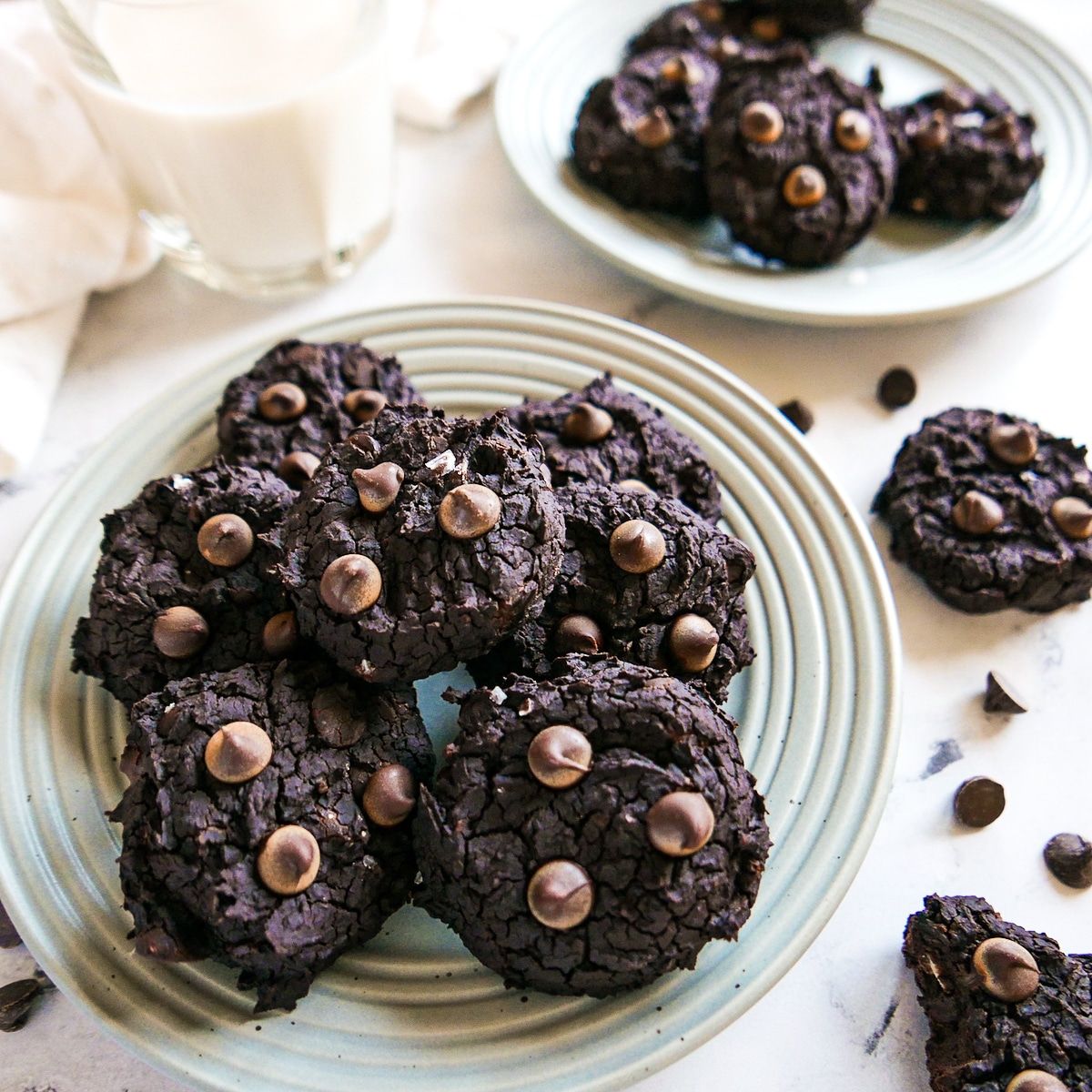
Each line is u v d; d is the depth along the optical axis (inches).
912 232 15.9
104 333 15.9
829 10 16.9
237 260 15.8
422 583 10.8
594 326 14.2
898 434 14.9
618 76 16.0
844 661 12.1
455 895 10.5
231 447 13.1
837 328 15.6
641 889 10.2
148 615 11.8
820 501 12.9
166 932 10.4
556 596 11.6
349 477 11.4
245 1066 10.3
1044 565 13.1
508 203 17.2
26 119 15.1
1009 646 13.4
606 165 15.6
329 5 14.1
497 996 10.7
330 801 10.8
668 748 10.5
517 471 11.2
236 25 13.7
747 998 10.5
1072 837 12.1
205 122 14.1
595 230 15.3
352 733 11.0
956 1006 11.1
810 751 11.7
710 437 13.4
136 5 13.4
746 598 12.6
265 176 14.7
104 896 11.0
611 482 12.5
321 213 15.4
